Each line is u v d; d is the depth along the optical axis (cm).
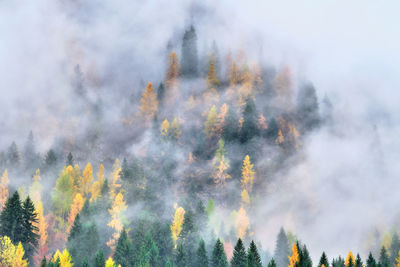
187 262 6531
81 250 6406
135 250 6450
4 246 5350
